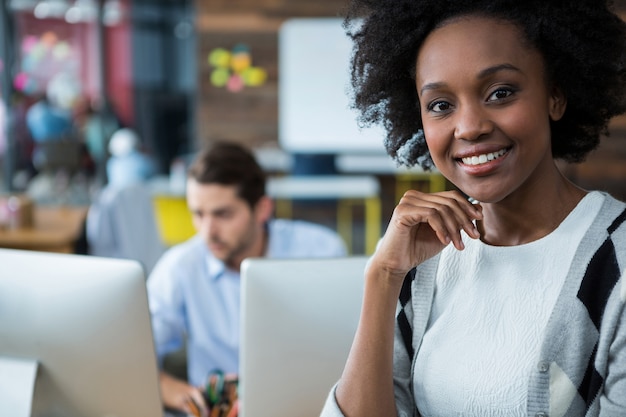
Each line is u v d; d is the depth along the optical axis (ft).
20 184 26.84
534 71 3.02
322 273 4.05
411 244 3.32
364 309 3.43
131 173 22.54
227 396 5.12
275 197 21.93
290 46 24.97
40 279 4.20
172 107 34.01
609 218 3.09
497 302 3.19
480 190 3.08
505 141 3.01
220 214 6.53
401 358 3.52
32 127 26.63
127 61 35.32
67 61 33.53
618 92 3.34
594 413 3.01
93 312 4.15
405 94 3.57
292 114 25.13
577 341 3.01
